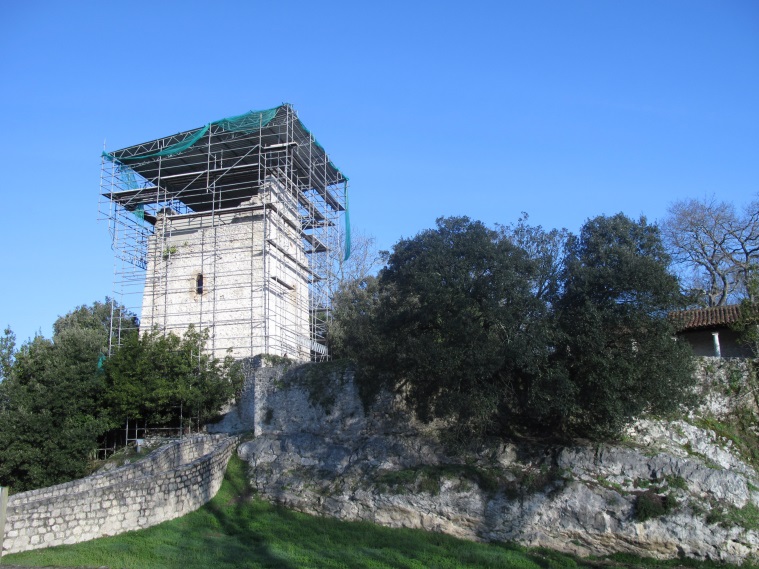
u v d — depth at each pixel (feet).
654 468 62.23
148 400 90.94
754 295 84.38
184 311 109.50
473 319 65.51
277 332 108.17
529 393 65.67
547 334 63.67
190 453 81.46
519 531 61.05
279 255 112.68
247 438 85.76
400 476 67.97
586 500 60.29
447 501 64.34
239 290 107.55
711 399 73.72
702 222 134.21
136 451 87.40
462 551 58.80
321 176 128.26
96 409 91.86
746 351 85.87
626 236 67.82
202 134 107.55
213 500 72.18
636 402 61.67
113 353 107.76
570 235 71.51
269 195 110.73
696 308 99.81
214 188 113.19
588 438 68.44
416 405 75.61
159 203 117.29
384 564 55.36
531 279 69.21
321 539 61.82
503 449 68.74
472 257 67.72
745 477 63.62
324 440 79.41
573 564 56.18
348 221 133.59
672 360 63.00
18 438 81.00
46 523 53.98
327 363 86.02
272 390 87.45
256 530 63.77
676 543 56.59
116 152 116.06
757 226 128.98
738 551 55.01
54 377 87.30
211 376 93.45
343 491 69.31
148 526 61.52
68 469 81.35
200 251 112.06
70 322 157.28
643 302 63.10
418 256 70.49
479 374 65.67
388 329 72.64
